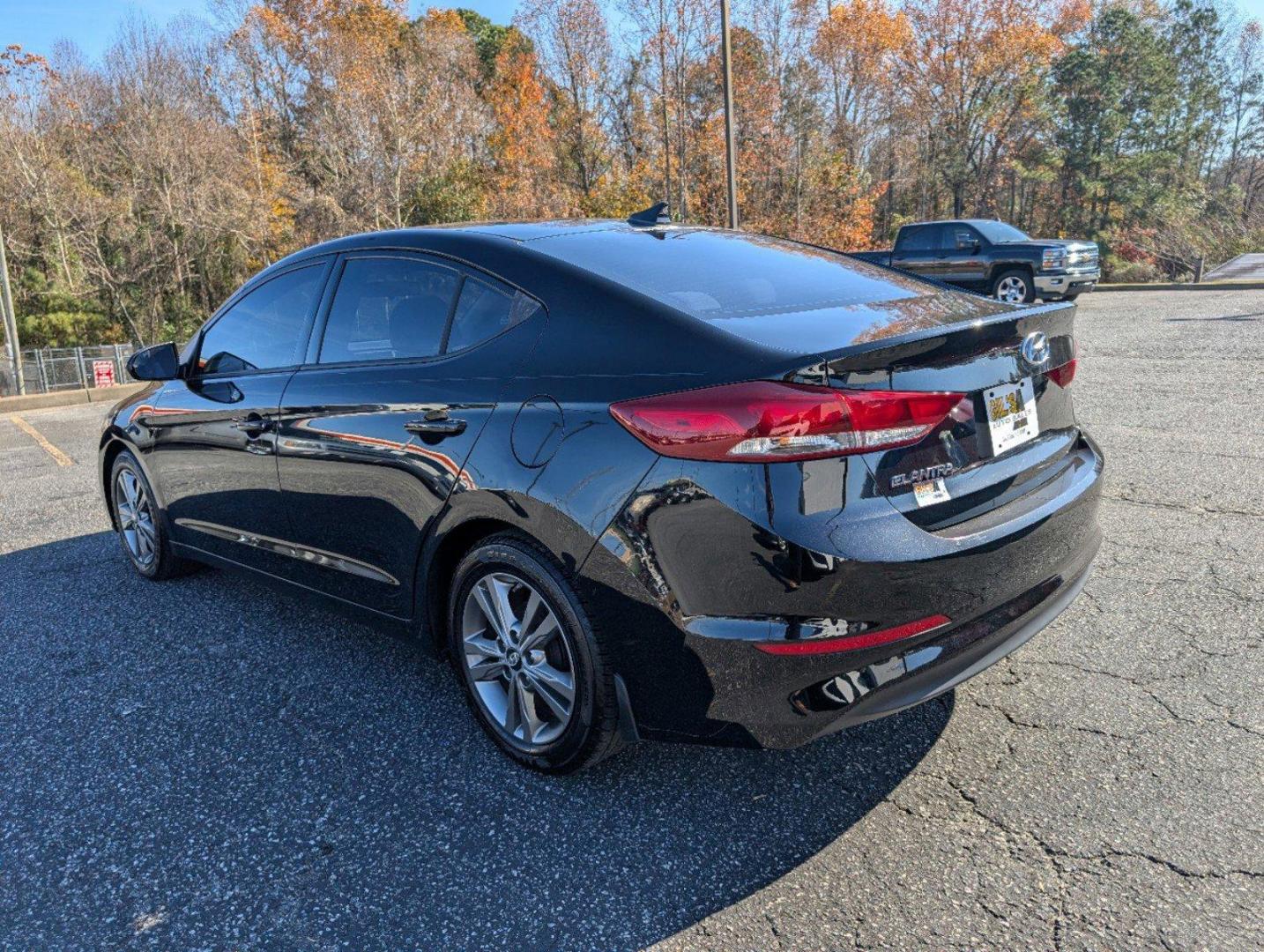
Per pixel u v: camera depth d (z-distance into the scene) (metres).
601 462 2.04
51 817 2.31
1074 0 49.16
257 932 1.88
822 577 1.82
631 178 42.56
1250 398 6.89
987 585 2.02
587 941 1.81
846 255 3.03
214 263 39.59
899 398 1.88
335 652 3.28
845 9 47.38
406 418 2.51
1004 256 15.89
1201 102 55.78
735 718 1.98
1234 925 1.75
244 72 45.47
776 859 2.04
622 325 2.16
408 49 42.81
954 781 2.29
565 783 2.39
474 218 38.12
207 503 3.53
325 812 2.30
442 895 1.97
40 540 4.99
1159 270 30.17
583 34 42.22
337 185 36.78
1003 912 1.82
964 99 48.44
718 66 38.88
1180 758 2.31
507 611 2.40
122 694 3.00
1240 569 3.53
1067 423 2.54
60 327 36.56
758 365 1.87
